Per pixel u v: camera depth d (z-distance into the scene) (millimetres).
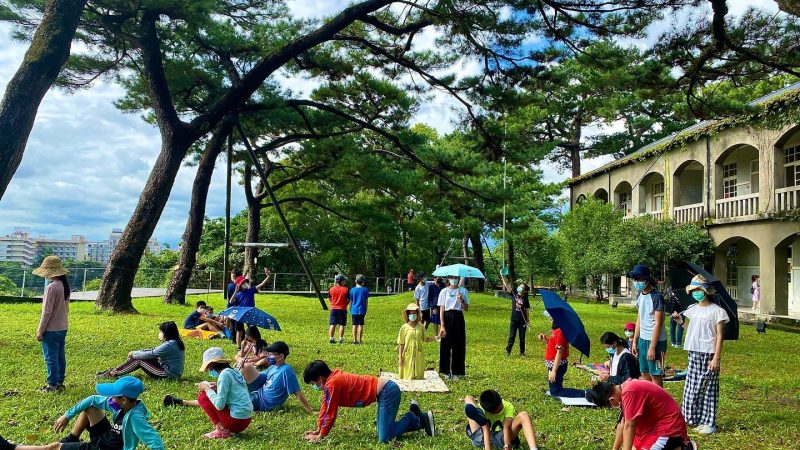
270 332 14023
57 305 7141
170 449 5324
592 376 9664
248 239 29484
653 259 24594
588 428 6566
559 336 8125
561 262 34125
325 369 5820
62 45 8734
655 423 4691
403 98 20969
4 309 17109
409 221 34531
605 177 35625
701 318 6691
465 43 16547
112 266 16641
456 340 9258
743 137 23406
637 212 31688
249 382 7062
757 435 6445
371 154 24016
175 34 18531
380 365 9977
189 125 17500
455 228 29703
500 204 21422
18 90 8430
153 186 17125
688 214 26906
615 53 13734
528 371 10023
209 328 13195
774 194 21719
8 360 8852
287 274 39906
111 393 4504
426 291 14773
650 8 12734
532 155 19578
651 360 7254
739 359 12594
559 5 13625
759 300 23125
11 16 16672
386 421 5828
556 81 16828
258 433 5992
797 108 14945
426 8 16016
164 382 7930
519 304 12156
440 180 21391
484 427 5480
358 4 17312
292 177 27578
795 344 15555
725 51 11742
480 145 19891
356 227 29984
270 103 20016
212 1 15375
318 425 5918
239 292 12297
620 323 19500
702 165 27844
